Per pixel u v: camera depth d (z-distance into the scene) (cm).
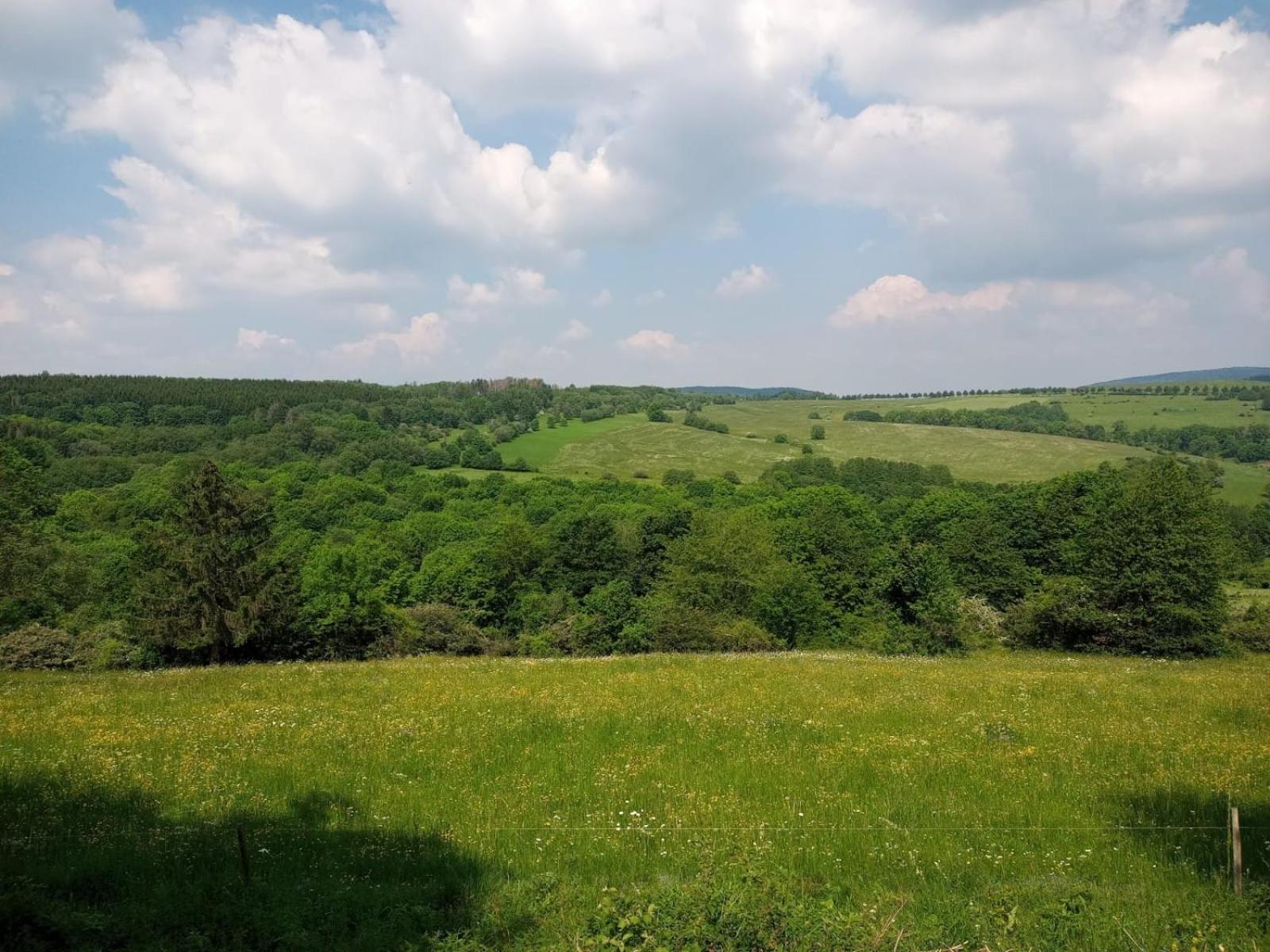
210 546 4616
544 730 1761
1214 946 820
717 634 5138
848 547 6900
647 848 1111
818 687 2353
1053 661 3416
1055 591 4722
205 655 4762
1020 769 1495
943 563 5153
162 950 791
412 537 8750
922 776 1456
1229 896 955
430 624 5856
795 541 7106
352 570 5809
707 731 1764
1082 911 898
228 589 4653
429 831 1170
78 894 937
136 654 4416
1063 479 7100
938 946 812
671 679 2481
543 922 880
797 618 5847
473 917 883
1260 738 1766
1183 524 4412
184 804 1271
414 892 947
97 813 1215
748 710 1995
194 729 1736
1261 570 7369
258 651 5000
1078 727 1853
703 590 5884
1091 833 1173
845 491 8969
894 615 5056
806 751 1622
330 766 1487
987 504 7619
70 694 2230
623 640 5894
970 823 1222
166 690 2303
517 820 1223
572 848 1113
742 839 1127
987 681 2492
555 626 6181
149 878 981
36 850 1061
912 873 1038
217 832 1145
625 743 1669
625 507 9888
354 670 2788
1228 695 2289
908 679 2531
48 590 4909
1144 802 1312
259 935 841
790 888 939
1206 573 4362
